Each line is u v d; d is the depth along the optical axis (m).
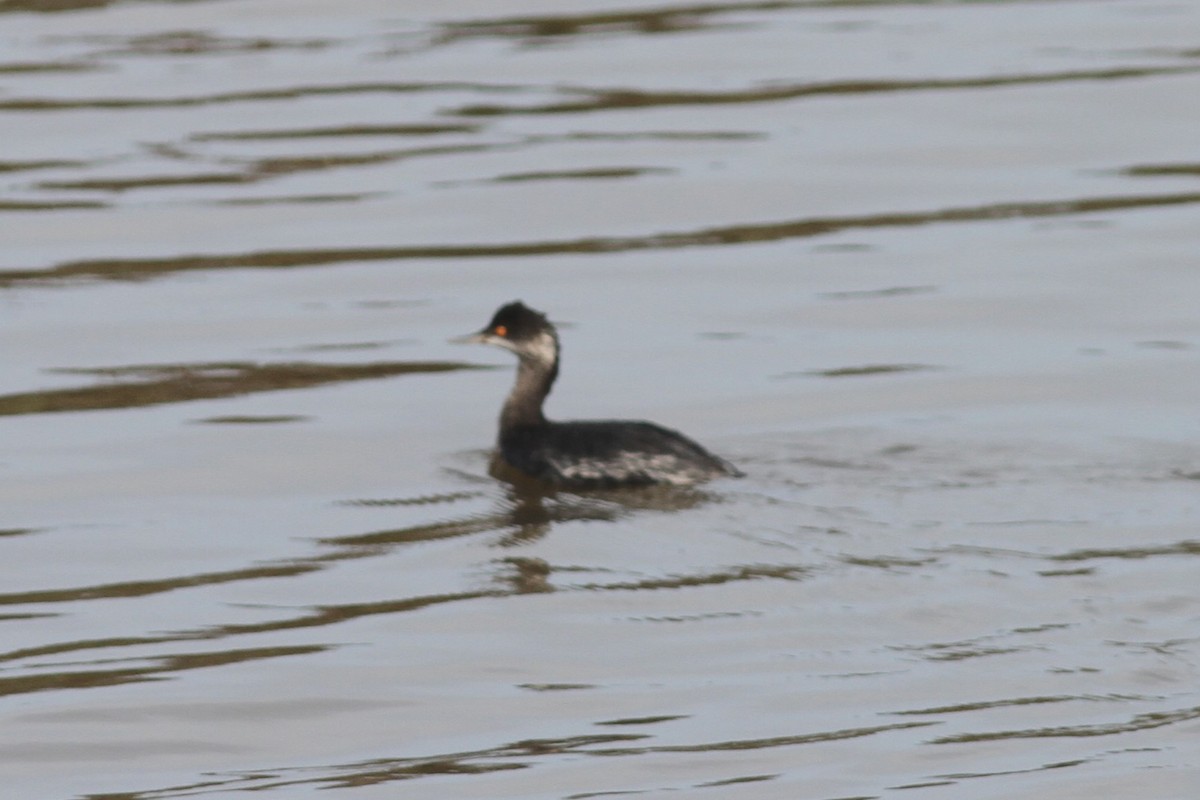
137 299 22.47
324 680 13.34
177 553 15.70
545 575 14.99
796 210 25.50
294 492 17.09
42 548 15.82
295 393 19.77
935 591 14.34
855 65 31.56
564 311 22.20
